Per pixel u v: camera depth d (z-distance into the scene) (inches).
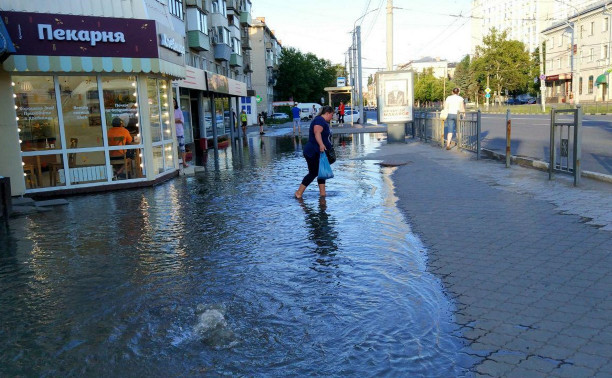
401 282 181.2
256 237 256.1
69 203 392.8
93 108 451.2
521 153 554.9
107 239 267.4
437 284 176.7
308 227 272.2
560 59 2800.2
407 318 150.6
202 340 142.8
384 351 131.6
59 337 149.2
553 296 159.0
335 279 187.9
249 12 2479.1
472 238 230.7
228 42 1734.7
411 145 775.7
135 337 147.0
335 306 162.6
